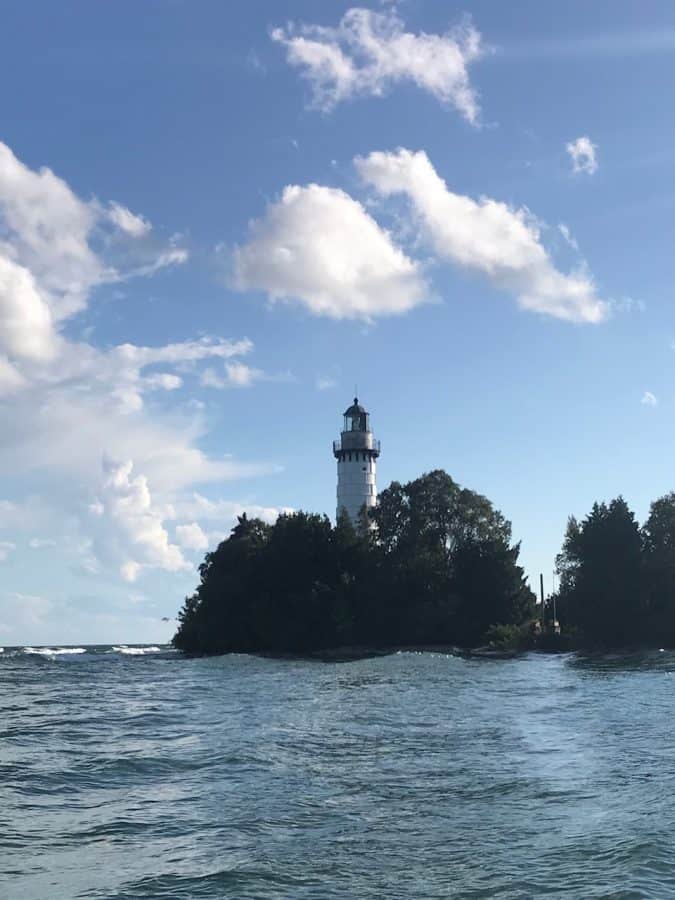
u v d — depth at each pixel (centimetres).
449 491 12181
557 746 2258
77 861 1247
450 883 1121
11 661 9394
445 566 11725
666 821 1399
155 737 2539
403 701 3653
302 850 1284
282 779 1838
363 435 12912
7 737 2553
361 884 1125
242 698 3922
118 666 7925
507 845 1290
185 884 1132
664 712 3078
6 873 1194
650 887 1072
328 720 2925
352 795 1667
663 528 10488
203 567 12069
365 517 12325
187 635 11844
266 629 11200
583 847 1262
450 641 11281
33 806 1605
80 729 2750
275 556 11556
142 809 1572
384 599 11412
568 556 10588
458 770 1919
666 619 9831
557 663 7319
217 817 1501
